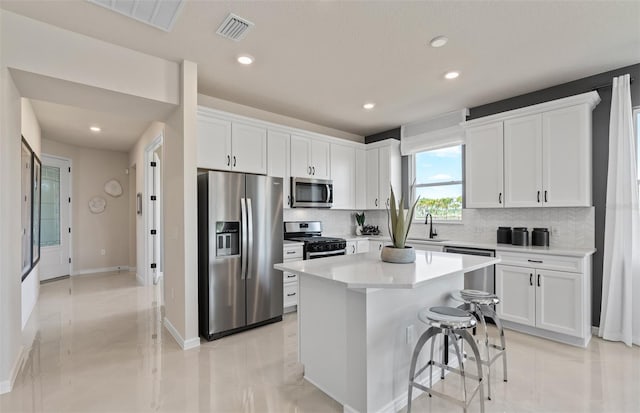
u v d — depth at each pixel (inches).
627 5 81.0
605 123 120.4
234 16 85.3
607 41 98.7
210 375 92.7
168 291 129.6
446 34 94.7
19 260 96.7
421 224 183.3
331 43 99.5
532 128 130.3
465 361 100.5
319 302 85.0
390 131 201.8
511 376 91.3
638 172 115.0
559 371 93.9
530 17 86.4
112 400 80.5
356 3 80.4
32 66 85.8
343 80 127.9
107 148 245.8
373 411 72.1
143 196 206.8
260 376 92.2
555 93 132.8
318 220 191.9
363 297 71.4
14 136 91.0
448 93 141.3
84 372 94.4
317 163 176.2
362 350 71.6
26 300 139.3
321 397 81.8
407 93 141.2
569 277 111.0
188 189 112.2
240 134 142.7
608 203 116.7
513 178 135.2
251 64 113.9
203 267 122.2
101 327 131.3
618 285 113.9
